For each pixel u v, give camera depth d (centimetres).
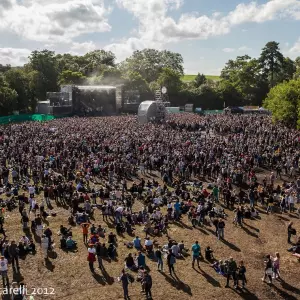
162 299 1908
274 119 7456
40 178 3741
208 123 7456
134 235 2675
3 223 2758
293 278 2172
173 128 7019
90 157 4341
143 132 5991
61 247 2436
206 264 2292
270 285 2088
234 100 13588
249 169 4134
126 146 4831
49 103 10356
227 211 3188
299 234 2748
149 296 1916
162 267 2195
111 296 1922
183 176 4103
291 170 4181
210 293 1983
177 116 9506
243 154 4600
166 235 2694
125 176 4109
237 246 2553
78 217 2852
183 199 3341
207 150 4647
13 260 2144
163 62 17175
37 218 2584
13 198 3152
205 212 2948
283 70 14562
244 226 2889
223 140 5384
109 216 2997
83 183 3644
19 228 2698
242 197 3372
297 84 6981
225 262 2116
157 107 8006
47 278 2073
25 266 2189
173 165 4175
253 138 5581
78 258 2305
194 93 13488
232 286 2061
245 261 2348
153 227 2742
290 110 6800
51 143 4828
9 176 3984
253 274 2197
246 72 13962
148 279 1902
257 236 2716
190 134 5997
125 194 3350
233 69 14988
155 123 7594
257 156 4516
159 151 4594
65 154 4434
